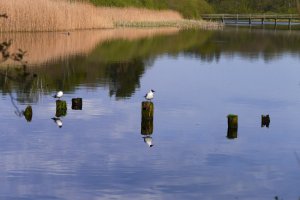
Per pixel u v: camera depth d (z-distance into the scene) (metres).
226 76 29.22
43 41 42.84
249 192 11.73
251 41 58.84
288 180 12.49
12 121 17.02
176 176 12.58
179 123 17.61
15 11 47.25
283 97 22.94
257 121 18.31
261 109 20.31
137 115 18.44
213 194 11.57
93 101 20.45
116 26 71.69
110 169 12.95
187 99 21.81
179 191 11.70
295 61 38.09
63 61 32.25
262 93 23.84
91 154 14.06
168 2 101.62
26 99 20.09
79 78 25.98
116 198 11.23
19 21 47.66
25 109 17.86
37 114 18.02
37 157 13.70
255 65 35.09
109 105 19.83
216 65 34.50
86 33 54.84
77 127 16.61
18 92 21.09
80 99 19.16
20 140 15.12
